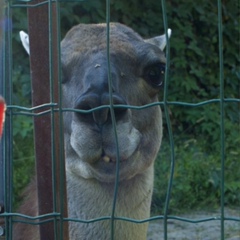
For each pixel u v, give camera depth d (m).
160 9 14.12
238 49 15.02
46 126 4.00
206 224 9.98
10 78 4.14
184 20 14.34
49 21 3.90
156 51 5.63
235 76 14.84
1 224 4.33
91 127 5.00
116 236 5.37
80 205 5.36
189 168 11.36
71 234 5.35
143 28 13.88
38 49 3.99
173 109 13.49
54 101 3.96
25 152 11.02
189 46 14.07
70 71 5.44
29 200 5.57
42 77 4.00
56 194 3.97
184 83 13.75
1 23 2.28
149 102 5.62
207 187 11.09
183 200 10.77
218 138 13.04
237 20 15.17
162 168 11.43
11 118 4.06
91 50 5.46
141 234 5.48
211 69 14.60
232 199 11.03
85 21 13.12
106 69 5.22
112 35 5.63
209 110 13.44
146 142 5.53
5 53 4.11
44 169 4.01
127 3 13.74
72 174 5.39
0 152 4.25
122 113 5.03
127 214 5.40
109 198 5.34
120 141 5.04
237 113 14.27
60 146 3.96
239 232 9.56
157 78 5.64
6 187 4.06
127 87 5.39
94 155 5.05
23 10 12.44
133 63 5.51
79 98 4.98
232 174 11.64
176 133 13.30
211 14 14.73
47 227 4.04
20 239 5.46
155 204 10.67
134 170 5.33
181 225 9.95
